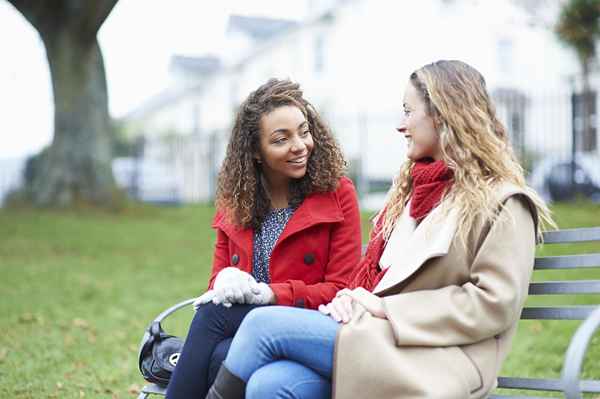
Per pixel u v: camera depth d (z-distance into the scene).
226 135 22.70
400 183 3.40
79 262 10.91
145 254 11.60
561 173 15.05
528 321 6.81
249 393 2.86
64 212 16.50
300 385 2.87
